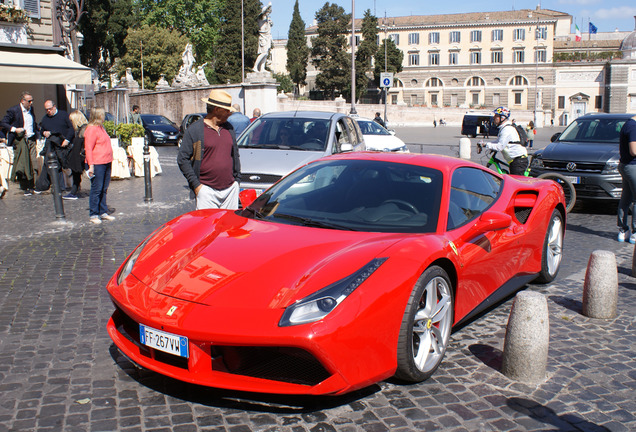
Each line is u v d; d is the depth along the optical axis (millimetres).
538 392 3322
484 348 3941
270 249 3336
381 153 4594
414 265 3193
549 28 88812
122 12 52719
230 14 77438
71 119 10711
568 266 6234
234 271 3141
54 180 8383
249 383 2861
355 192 4043
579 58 87000
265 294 2922
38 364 3598
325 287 2910
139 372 3488
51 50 15070
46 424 2877
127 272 3473
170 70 67750
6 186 11281
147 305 3062
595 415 3072
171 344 2930
